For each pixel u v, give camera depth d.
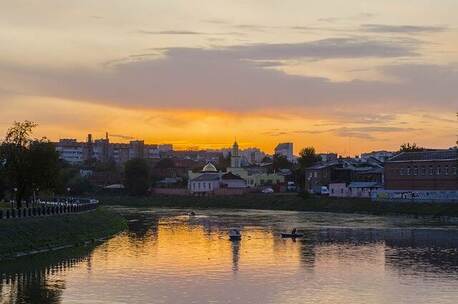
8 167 108.25
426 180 185.00
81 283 63.56
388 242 100.12
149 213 189.12
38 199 164.12
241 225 136.88
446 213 156.75
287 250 90.00
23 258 79.19
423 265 75.38
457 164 177.00
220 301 56.00
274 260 79.81
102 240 103.25
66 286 62.00
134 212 195.50
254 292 59.69
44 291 59.56
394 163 194.88
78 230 101.38
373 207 180.00
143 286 62.28
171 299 56.69
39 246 86.06
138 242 100.38
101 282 64.12
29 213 95.69
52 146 113.44
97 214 125.19
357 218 158.38
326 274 69.25
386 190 197.00
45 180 110.94
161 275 68.38
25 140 110.44
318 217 163.88
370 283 64.06
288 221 148.75
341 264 76.38
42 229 90.81
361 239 104.94
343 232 117.94
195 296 57.88
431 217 157.75
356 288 61.59
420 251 88.50
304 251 88.81
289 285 63.03
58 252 85.81
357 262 77.94
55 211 106.31
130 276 67.62
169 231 121.81
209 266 74.75
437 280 65.56
